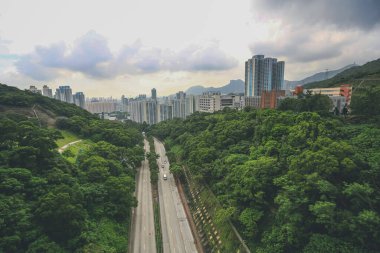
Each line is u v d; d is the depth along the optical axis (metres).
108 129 120.25
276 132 64.81
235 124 88.75
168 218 65.62
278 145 58.53
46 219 40.41
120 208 57.94
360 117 73.31
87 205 53.94
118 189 59.66
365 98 74.06
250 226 43.56
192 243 54.94
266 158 53.69
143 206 72.12
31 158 52.06
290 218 37.88
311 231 37.72
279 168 49.22
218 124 103.50
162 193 81.88
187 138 118.62
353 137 56.72
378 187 38.31
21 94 130.62
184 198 76.44
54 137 68.44
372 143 50.78
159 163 115.75
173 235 57.91
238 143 78.12
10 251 34.22
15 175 45.56
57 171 54.28
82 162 73.12
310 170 42.69
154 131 189.62
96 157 74.69
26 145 56.44
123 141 114.88
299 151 51.34
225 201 54.22
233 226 49.50
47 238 38.84
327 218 35.00
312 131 54.81
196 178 70.50
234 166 60.75
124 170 83.06
